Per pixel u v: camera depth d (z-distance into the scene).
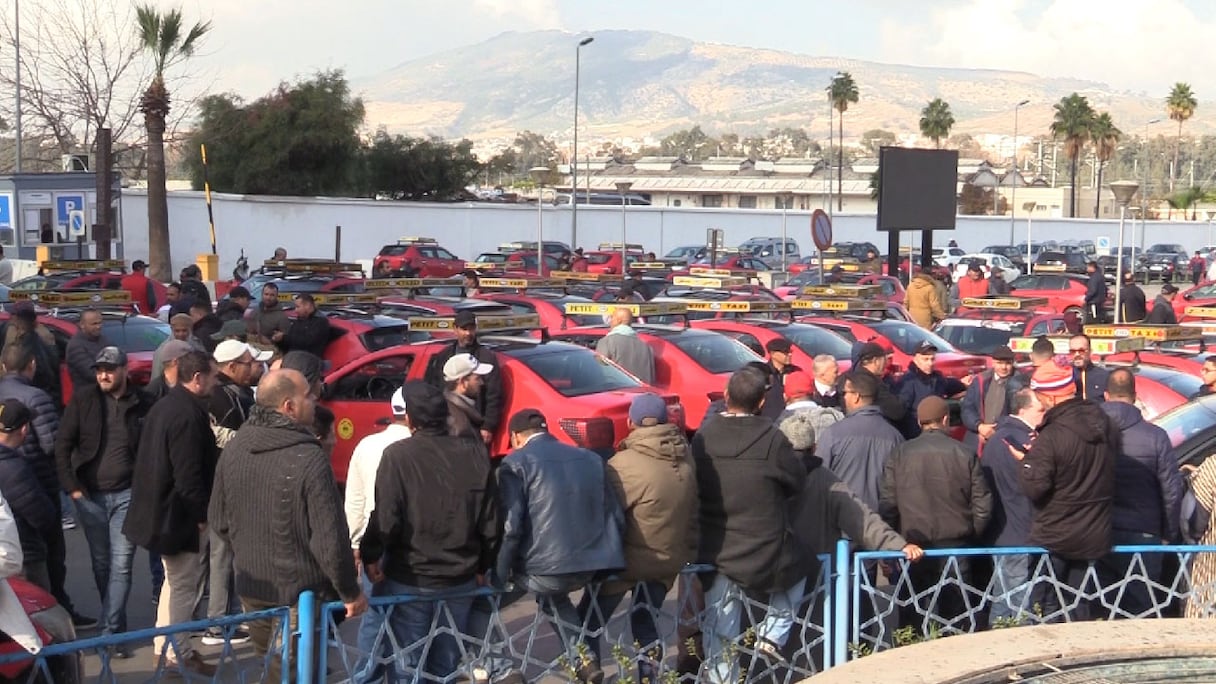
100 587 8.38
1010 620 7.04
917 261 48.84
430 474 5.97
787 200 99.44
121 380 8.13
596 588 6.41
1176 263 58.59
